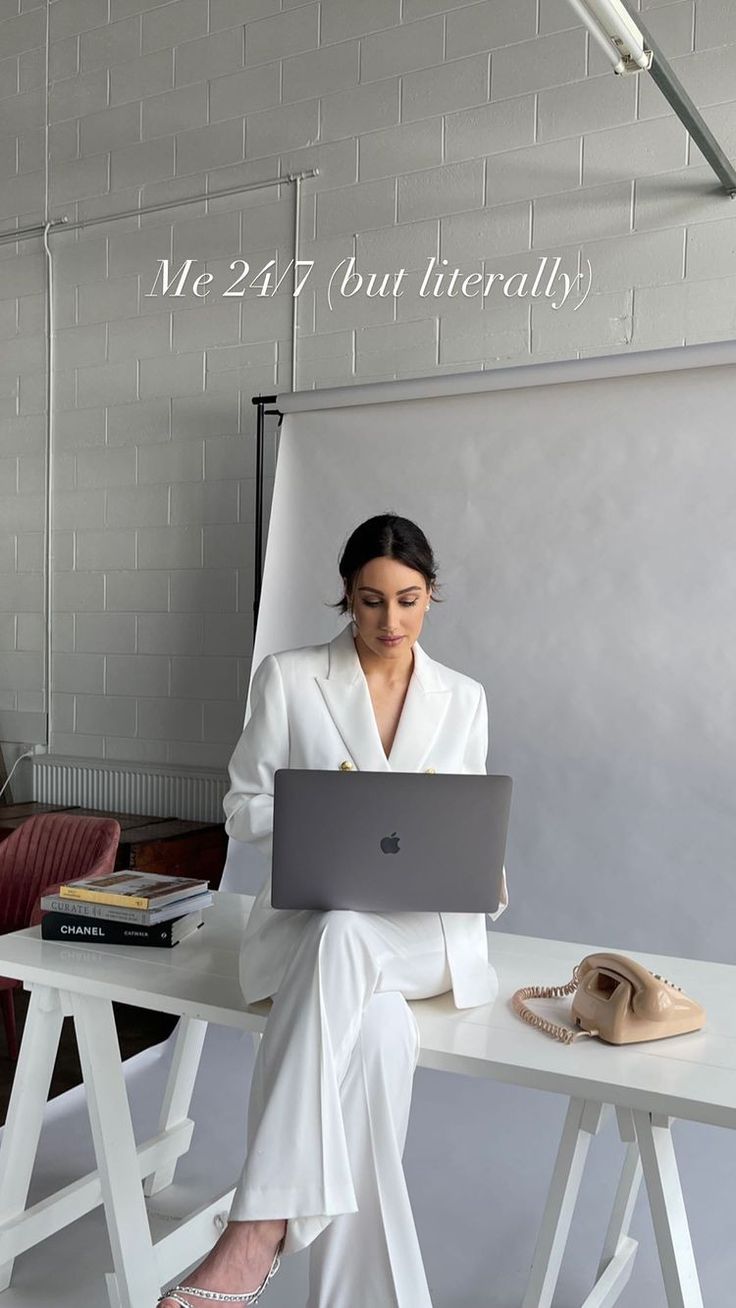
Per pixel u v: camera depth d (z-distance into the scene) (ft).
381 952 6.30
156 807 16.14
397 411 13.20
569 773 12.16
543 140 13.33
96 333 16.75
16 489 17.52
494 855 6.11
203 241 15.78
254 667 13.73
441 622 12.84
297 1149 5.57
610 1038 5.89
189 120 15.87
